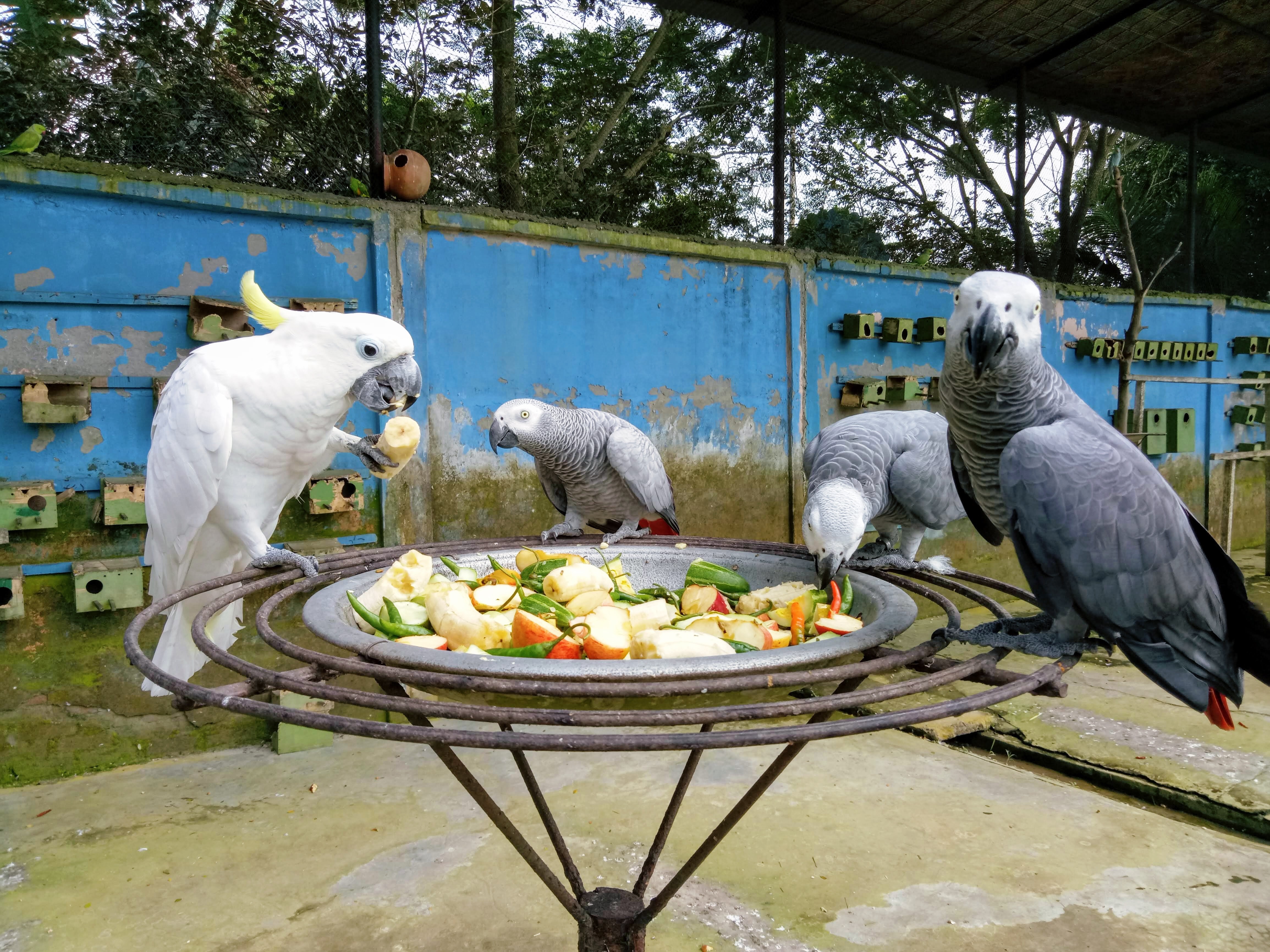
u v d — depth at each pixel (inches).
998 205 483.8
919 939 92.1
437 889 101.3
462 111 274.5
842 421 120.0
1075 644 63.5
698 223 380.5
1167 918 96.0
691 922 94.7
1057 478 62.1
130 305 128.8
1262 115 286.4
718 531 193.8
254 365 88.0
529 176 328.5
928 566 89.1
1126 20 222.5
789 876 104.4
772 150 401.1
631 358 178.2
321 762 138.6
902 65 241.6
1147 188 426.3
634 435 122.0
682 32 386.6
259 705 40.1
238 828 116.3
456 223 154.1
